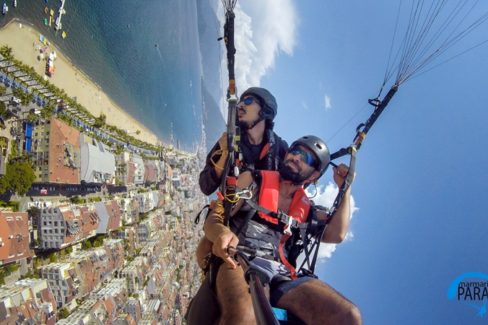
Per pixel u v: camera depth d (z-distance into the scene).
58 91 61.66
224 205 4.75
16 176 50.12
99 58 78.19
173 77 143.88
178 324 122.12
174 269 131.00
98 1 76.81
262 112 5.80
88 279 63.75
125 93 92.75
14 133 52.16
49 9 60.56
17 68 53.50
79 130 68.88
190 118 192.25
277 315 3.79
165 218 127.31
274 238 4.86
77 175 62.84
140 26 102.12
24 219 49.19
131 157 89.69
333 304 3.62
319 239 5.11
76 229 60.09
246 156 5.82
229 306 3.71
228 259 4.00
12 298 45.62
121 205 83.69
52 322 52.12
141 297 86.06
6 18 52.31
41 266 56.06
